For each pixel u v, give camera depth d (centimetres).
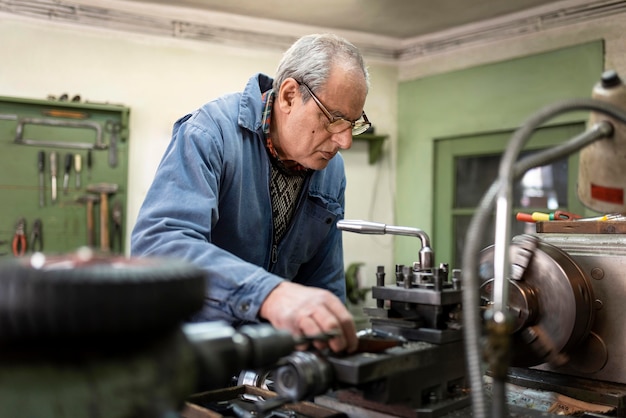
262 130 143
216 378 58
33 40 314
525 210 344
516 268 108
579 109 71
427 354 84
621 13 307
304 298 85
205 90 353
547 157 76
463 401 88
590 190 101
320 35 136
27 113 310
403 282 96
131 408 46
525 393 109
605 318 109
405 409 82
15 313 42
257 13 352
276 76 142
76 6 321
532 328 106
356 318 379
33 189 311
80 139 320
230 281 93
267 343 65
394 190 409
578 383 110
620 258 108
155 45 341
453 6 335
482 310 96
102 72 328
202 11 348
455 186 387
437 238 393
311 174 155
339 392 89
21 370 44
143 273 47
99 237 323
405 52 403
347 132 135
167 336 51
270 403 72
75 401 44
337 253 172
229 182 138
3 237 306
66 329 43
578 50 322
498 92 357
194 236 112
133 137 336
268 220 150
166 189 123
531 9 338
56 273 44
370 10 344
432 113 389
